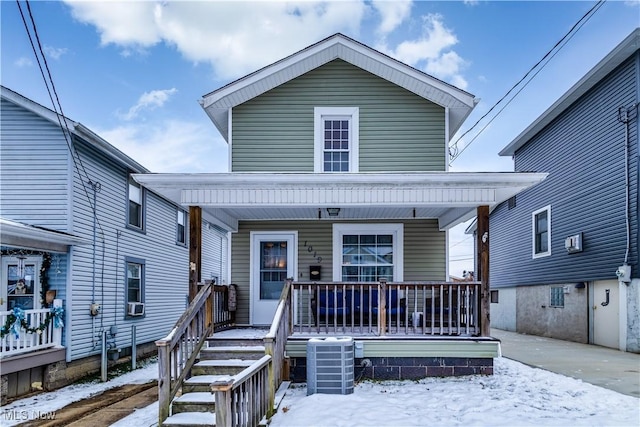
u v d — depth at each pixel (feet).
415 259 31.30
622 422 16.34
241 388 14.40
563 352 36.24
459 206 24.91
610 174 39.55
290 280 24.18
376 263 31.60
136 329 38.22
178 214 48.55
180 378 18.79
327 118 31.30
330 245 31.78
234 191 24.29
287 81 31.35
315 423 16.43
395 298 27.58
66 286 29.09
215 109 31.58
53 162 29.58
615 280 38.73
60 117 28.50
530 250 55.88
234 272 31.68
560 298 48.26
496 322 67.36
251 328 29.32
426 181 23.75
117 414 20.79
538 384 22.45
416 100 31.14
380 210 29.09
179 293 48.26
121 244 35.91
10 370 23.84
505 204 64.44
